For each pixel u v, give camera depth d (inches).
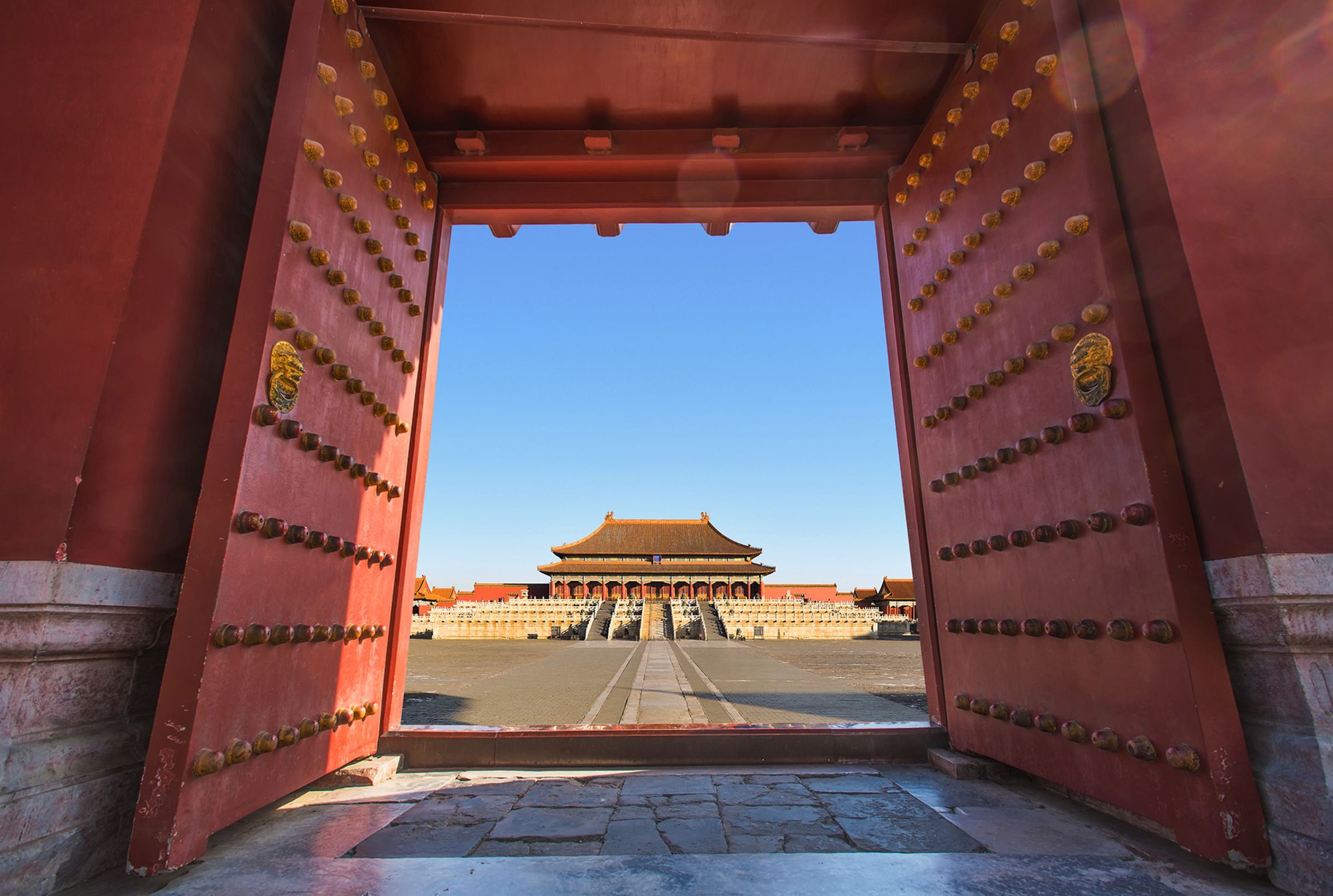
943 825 139.9
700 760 199.5
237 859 120.0
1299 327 115.7
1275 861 103.0
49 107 126.7
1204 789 107.9
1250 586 106.1
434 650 1421.0
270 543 132.3
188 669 111.0
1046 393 149.7
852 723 213.8
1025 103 159.0
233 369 126.0
